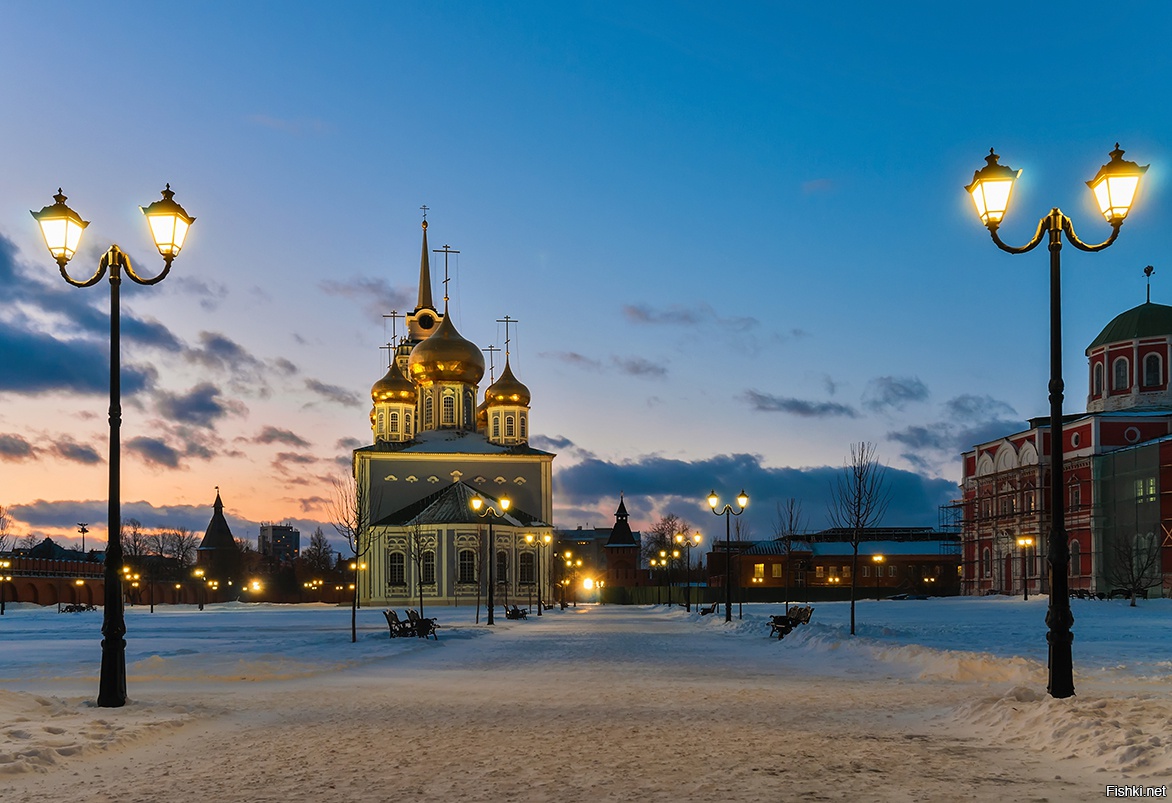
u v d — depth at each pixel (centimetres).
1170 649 2834
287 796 939
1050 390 1498
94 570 12606
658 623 5516
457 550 9500
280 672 2189
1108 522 8225
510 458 10700
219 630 4684
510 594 9550
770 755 1124
